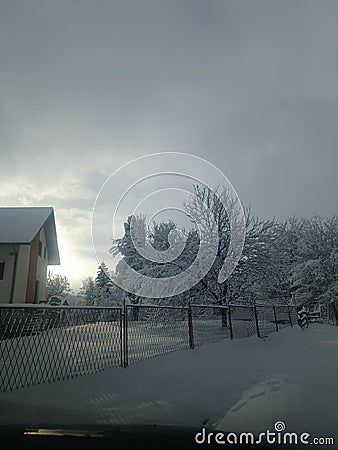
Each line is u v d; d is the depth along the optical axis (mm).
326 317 19453
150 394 4062
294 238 22562
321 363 5898
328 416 3195
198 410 3635
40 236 17750
